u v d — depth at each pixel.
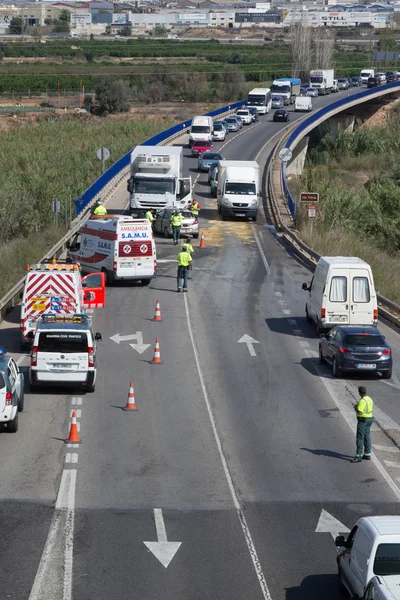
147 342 53.78
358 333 47.94
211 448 36.88
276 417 41.19
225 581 24.94
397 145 167.12
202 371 48.28
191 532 28.41
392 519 22.02
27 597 23.59
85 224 71.12
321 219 94.19
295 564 26.17
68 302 51.03
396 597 18.48
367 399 35.56
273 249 86.25
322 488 32.72
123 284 70.56
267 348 53.56
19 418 39.91
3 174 119.12
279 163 135.38
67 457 35.19
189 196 93.94
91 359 42.91
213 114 179.12
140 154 94.19
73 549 26.81
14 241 82.12
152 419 40.34
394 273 77.25
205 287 69.88
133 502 30.86
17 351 51.31
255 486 32.78
